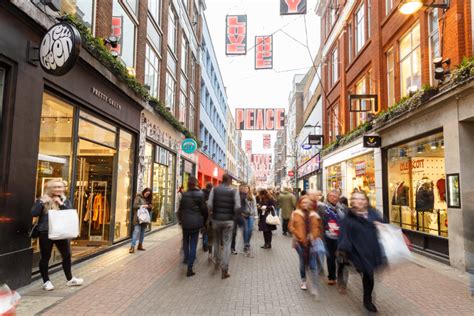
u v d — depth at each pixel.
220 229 7.47
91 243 10.23
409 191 11.16
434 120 9.19
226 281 6.82
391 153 12.44
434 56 10.16
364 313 5.08
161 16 16.36
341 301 5.64
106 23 10.02
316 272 5.86
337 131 20.77
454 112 8.27
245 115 27.61
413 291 6.19
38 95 6.64
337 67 21.08
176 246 11.00
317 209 6.75
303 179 35.66
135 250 10.16
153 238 12.95
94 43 8.30
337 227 6.57
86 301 5.46
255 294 5.97
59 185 6.29
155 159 15.10
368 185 14.67
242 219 9.76
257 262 8.73
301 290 6.25
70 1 8.20
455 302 5.57
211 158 34.16
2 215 5.79
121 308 5.17
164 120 15.80
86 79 8.48
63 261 6.32
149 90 13.74
